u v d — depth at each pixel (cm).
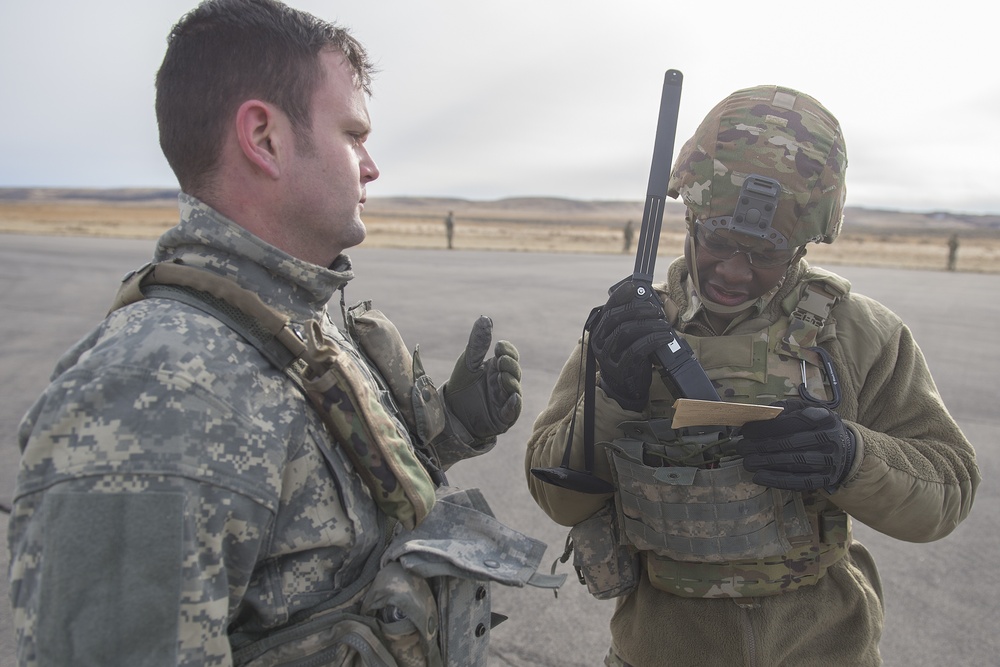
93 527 85
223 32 107
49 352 745
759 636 149
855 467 134
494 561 125
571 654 266
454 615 123
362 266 1769
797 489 132
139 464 87
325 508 106
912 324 1030
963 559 337
